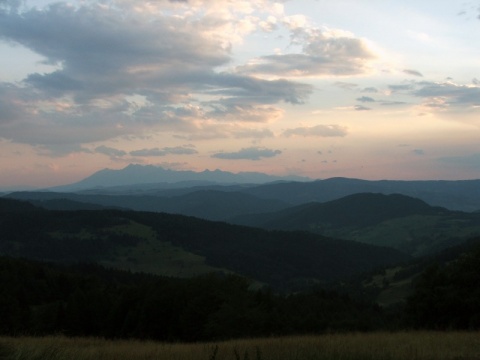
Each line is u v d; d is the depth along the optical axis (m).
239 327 25.41
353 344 12.54
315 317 32.94
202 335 28.69
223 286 30.25
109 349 13.43
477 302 23.55
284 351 10.89
